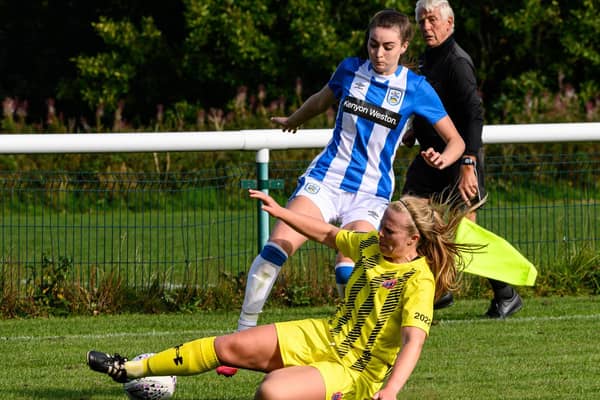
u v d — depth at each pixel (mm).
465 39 54562
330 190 14023
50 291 19422
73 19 59094
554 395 13312
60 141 18781
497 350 15930
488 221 27594
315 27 50719
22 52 59406
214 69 53125
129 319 18781
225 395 13609
